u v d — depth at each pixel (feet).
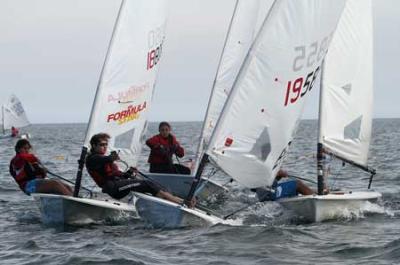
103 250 108.99
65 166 292.81
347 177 234.79
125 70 152.97
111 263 100.78
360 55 150.00
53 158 356.59
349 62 148.97
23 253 109.60
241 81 127.24
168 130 173.17
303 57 129.80
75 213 134.10
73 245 114.73
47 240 120.06
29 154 143.43
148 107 158.51
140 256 104.63
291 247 110.42
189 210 127.13
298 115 131.64
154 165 171.73
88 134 148.15
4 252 110.93
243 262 100.78
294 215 137.08
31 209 159.74
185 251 107.96
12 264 102.01
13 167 143.74
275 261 101.40
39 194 136.05
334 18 132.57
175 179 160.56
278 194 139.54
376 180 223.10
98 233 125.49
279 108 129.08
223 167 128.57
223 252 107.14
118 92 152.35
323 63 146.82
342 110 148.36
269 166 130.11
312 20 129.90
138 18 153.79
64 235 124.47
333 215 137.80
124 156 155.12
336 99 147.64
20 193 192.85
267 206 141.38
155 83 159.94
